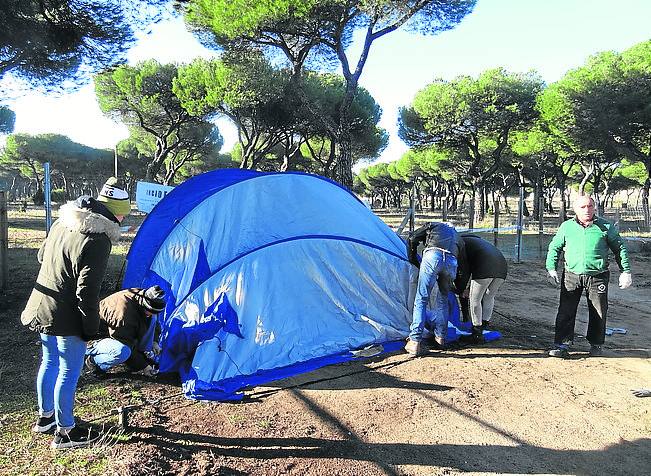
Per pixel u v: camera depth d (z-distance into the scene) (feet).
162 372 15.96
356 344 18.22
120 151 174.19
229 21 51.11
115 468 10.34
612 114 70.90
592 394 15.03
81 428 11.48
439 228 18.88
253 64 72.02
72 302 10.68
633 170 156.15
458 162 135.95
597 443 12.21
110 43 36.70
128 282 19.13
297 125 91.91
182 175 184.03
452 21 52.11
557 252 18.67
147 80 90.68
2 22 31.78
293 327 17.56
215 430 12.37
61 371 10.91
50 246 10.76
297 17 49.44
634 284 34.14
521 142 115.96
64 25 34.68
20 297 24.34
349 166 53.78
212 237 18.19
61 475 10.06
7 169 215.92
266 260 18.01
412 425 12.89
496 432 12.62
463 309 21.62
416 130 104.58
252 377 15.69
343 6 48.91
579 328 22.67
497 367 17.12
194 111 83.51
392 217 125.90
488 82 93.61
